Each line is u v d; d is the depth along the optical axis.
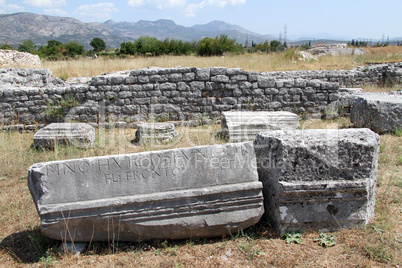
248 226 3.61
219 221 3.44
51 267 3.16
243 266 3.07
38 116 9.05
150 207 3.34
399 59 17.80
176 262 3.15
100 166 3.35
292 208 3.52
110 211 3.30
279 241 3.48
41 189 3.29
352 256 3.15
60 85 10.92
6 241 3.70
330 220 3.57
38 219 4.15
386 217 3.80
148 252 3.37
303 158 3.48
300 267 3.02
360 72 13.94
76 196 3.32
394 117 7.17
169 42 29.77
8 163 6.04
